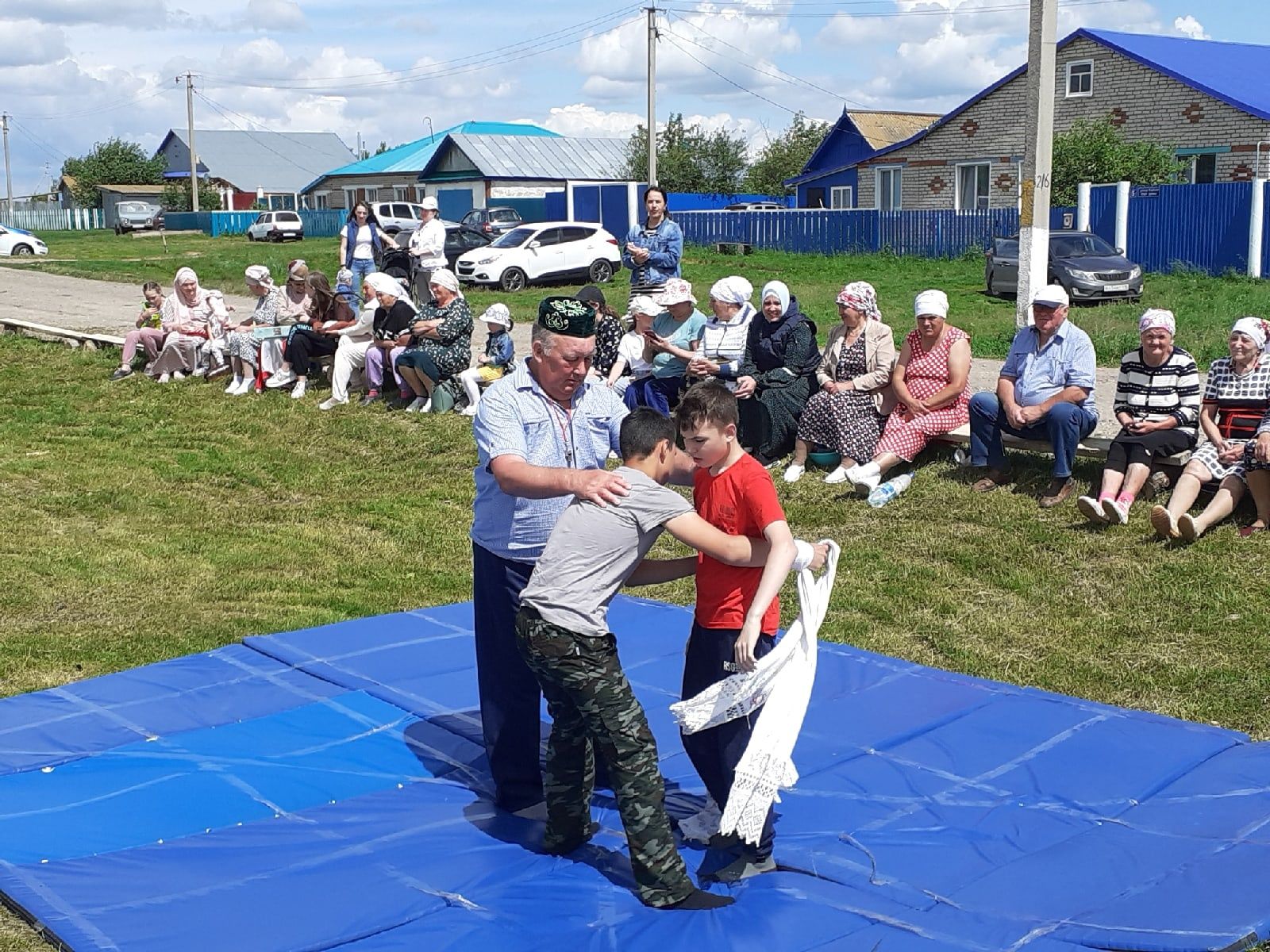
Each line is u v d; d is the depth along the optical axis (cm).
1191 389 769
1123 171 2886
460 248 2720
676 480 443
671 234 1120
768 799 400
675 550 867
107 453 1173
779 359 953
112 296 2348
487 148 4862
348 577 827
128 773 516
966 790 481
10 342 1731
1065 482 815
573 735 430
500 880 425
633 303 1000
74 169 7650
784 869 428
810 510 866
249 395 1345
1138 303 2080
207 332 1463
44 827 466
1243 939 358
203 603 770
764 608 392
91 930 388
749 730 424
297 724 570
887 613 708
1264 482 719
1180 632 648
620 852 447
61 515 971
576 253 2548
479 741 549
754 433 941
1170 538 733
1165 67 3023
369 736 556
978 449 852
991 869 418
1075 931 370
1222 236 2469
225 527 945
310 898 411
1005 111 3397
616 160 5119
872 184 3797
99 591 786
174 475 1094
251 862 439
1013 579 730
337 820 475
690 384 968
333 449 1153
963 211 2933
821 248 3203
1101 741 522
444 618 724
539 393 452
